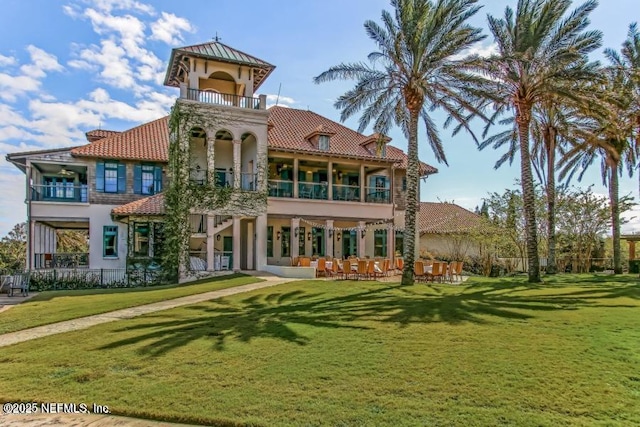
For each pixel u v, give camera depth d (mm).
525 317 12117
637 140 29062
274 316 13039
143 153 31344
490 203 35312
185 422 6207
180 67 30703
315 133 32688
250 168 32094
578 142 32469
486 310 13148
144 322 12820
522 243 34969
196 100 28672
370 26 21422
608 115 23469
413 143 21891
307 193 33219
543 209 35125
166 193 28734
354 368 8125
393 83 22375
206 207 28594
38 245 30234
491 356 8633
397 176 36906
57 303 17875
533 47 22391
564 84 23328
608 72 24359
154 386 7449
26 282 24000
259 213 30125
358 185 35750
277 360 8664
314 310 13906
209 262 28516
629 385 7125
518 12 22844
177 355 9141
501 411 6281
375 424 5969
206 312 14281
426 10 20750
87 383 7676
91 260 29641
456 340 9828
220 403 6715
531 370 7820
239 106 29781
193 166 31094
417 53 21203
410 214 21578
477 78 21547
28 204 28641
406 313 12898
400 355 8828
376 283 21578
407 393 6969
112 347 9961
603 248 39625
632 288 18766
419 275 23844
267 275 26688
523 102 23812
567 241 36938
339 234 35656
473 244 39344
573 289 18641
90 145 30922
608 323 11289
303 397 6879
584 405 6438
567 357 8469
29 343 10719
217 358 8867
